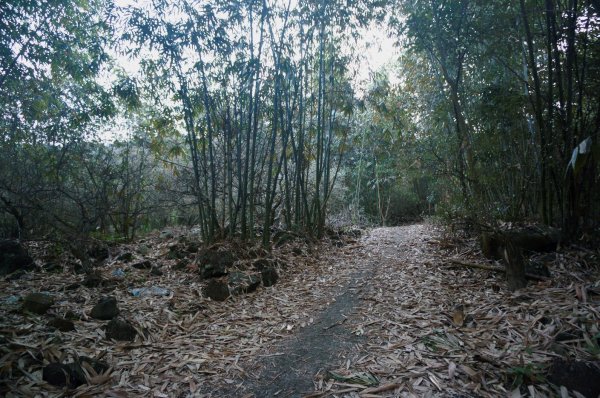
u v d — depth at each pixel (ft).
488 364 8.07
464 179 18.29
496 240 15.88
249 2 18.25
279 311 13.21
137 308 12.52
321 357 9.43
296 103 23.50
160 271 17.19
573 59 13.37
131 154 27.50
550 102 13.53
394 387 7.66
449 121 20.89
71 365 8.00
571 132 13.25
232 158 21.36
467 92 19.47
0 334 9.12
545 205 15.35
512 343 8.87
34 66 19.58
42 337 9.43
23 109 21.16
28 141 21.80
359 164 45.37
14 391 7.18
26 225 20.31
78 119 20.92
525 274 12.86
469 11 16.58
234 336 11.02
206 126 21.35
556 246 14.42
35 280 14.84
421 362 8.50
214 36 17.60
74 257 18.42
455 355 8.61
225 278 16.22
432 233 26.03
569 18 12.69
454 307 11.76
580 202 14.06
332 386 7.98
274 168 25.29
